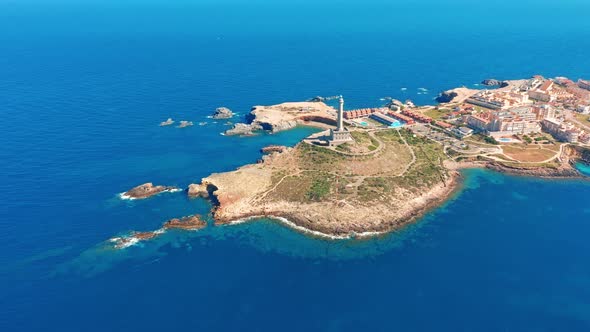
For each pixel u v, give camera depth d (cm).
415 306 17550
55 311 17138
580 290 18512
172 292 18250
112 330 16225
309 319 16850
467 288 18562
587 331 16400
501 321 16838
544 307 17575
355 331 16275
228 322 16688
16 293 18062
